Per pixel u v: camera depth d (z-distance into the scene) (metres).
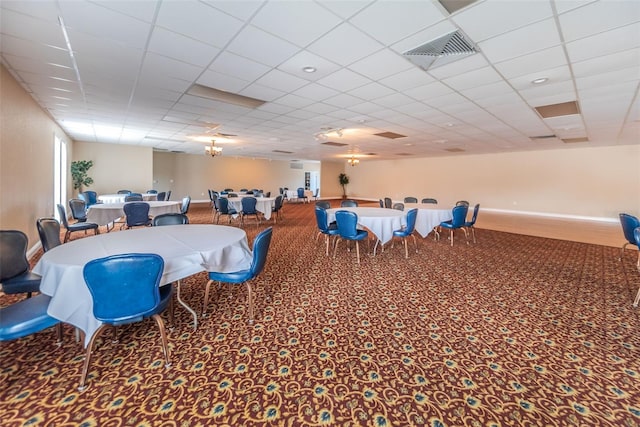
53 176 6.00
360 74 3.28
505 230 7.37
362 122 5.77
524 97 4.05
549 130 6.45
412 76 3.33
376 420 1.46
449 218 5.61
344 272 3.84
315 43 2.58
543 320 2.55
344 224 4.21
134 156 9.94
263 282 3.43
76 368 1.82
